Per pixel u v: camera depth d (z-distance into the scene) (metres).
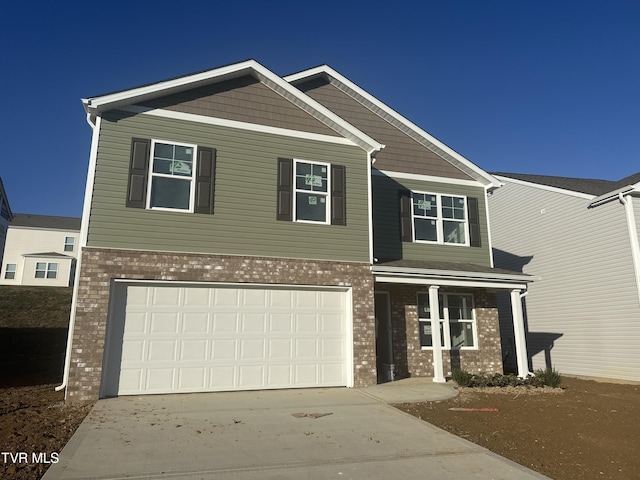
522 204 18.44
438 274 11.92
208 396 9.16
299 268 10.56
